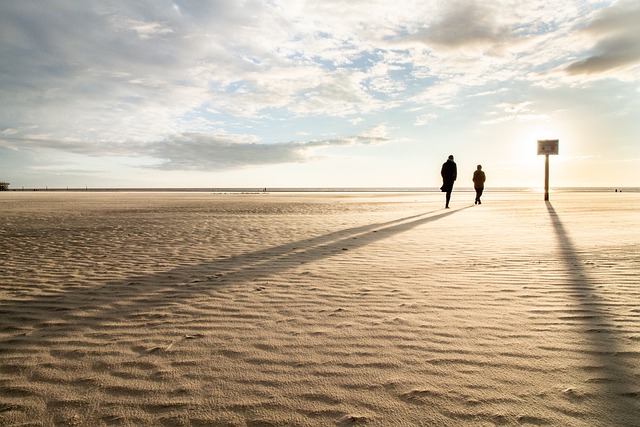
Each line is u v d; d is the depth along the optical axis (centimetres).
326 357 246
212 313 335
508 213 1302
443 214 1334
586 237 714
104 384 219
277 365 238
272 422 182
